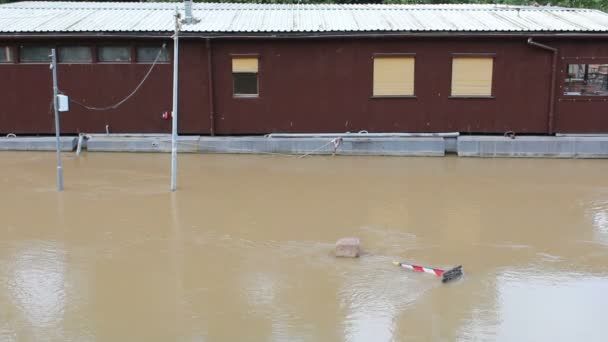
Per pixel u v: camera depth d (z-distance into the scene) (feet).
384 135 50.65
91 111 51.83
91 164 45.78
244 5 60.64
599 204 35.19
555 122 50.65
